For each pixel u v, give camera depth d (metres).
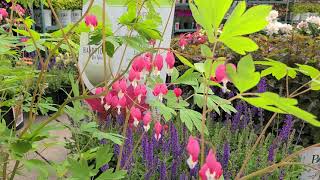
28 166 0.31
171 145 0.61
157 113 0.56
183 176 0.48
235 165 0.55
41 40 0.40
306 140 0.79
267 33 1.44
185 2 2.37
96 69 0.65
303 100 0.82
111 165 0.61
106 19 0.39
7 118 0.82
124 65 0.65
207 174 0.22
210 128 0.73
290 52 0.96
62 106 0.33
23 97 0.44
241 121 0.77
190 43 1.02
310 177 0.61
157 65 0.36
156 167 0.56
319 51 0.98
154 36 0.38
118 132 0.64
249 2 2.58
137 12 0.41
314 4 2.80
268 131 0.85
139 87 0.40
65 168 0.36
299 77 0.83
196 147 0.23
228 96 0.85
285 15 2.78
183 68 0.94
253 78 0.23
